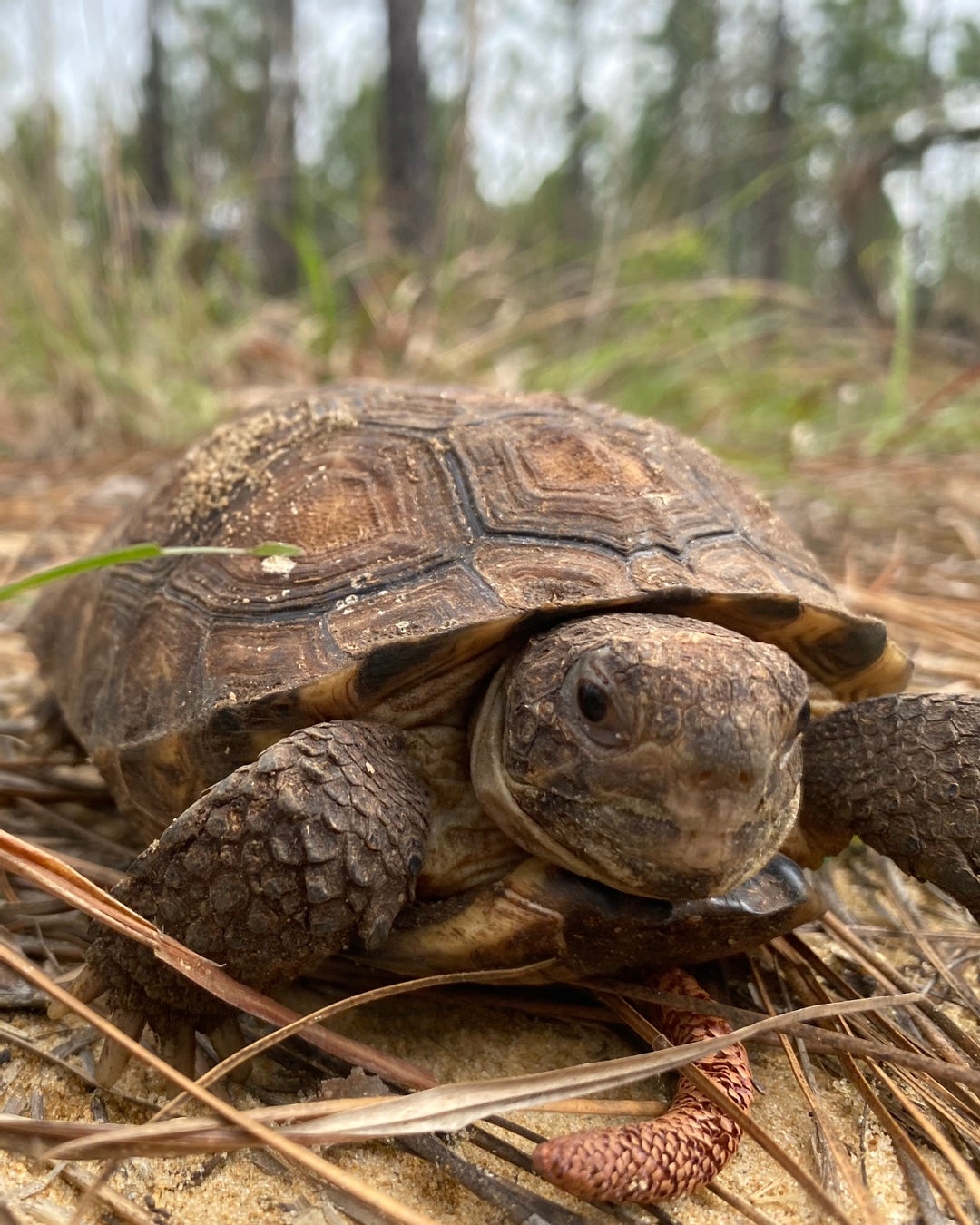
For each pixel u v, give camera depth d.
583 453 0.14
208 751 0.12
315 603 0.13
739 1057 0.11
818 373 0.43
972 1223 0.10
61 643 0.17
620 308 0.44
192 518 0.15
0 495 0.31
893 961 0.14
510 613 0.12
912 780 0.12
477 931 0.11
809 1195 0.09
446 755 0.12
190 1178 0.10
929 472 0.35
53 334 0.39
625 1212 0.10
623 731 0.10
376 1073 0.11
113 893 0.11
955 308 0.65
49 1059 0.11
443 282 0.43
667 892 0.11
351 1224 0.10
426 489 0.14
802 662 0.14
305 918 0.10
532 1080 0.10
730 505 0.15
